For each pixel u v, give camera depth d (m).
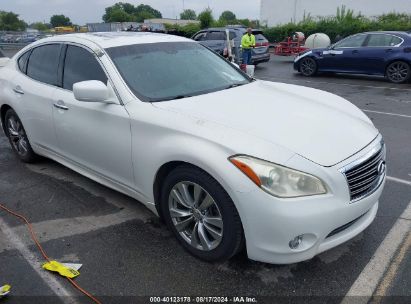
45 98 4.04
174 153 2.76
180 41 4.12
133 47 3.69
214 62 4.09
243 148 2.51
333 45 13.02
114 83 3.32
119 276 2.81
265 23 41.28
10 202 3.95
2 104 4.82
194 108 3.05
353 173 2.57
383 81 12.02
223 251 2.72
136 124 3.07
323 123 2.92
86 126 3.54
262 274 2.79
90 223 3.51
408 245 3.11
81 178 4.46
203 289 2.67
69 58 3.90
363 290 2.63
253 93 3.53
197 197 2.78
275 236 2.45
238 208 2.49
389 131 6.30
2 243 3.25
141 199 3.31
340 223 2.53
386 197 3.94
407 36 11.28
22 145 4.84
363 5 35.56
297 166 2.44
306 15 38.41
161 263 2.93
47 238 3.29
